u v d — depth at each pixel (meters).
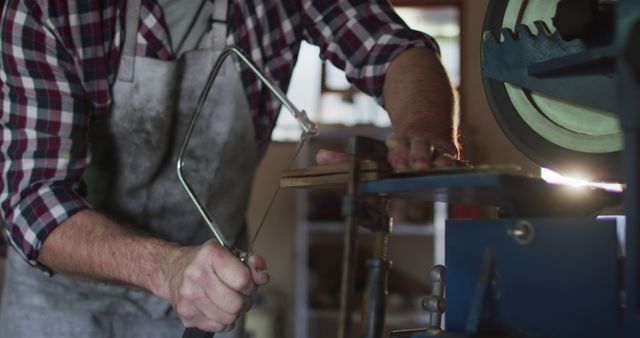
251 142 1.49
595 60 0.77
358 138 0.76
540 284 0.72
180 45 1.41
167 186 1.46
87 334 1.44
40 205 1.21
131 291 1.45
